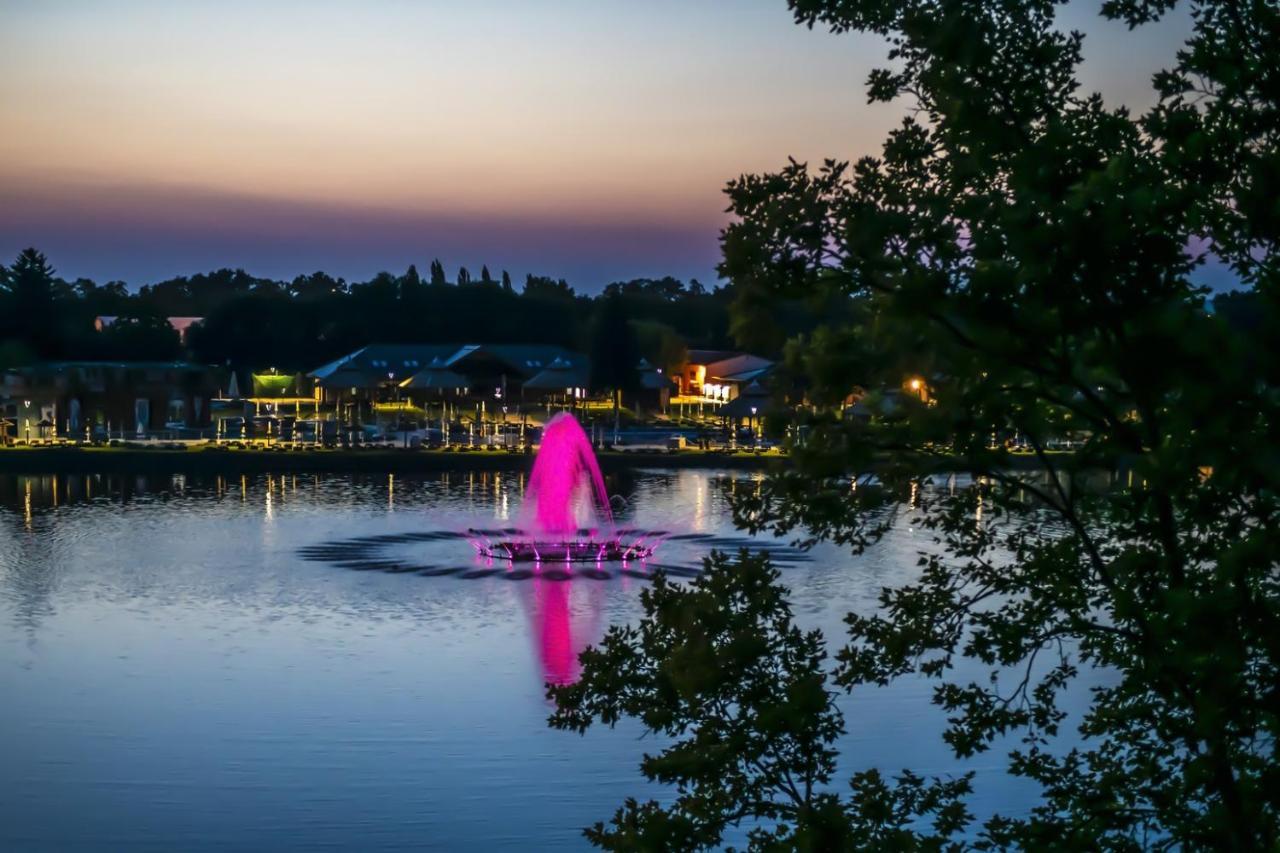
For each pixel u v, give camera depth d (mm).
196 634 46000
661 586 14414
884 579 56375
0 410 132625
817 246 11422
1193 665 10602
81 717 35438
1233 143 11203
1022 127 12516
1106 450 11414
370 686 39000
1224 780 11570
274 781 30547
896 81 13062
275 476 104812
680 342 197500
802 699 12445
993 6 12742
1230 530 11172
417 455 111250
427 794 29688
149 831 27344
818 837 11844
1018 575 14359
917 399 11305
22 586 54906
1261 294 10656
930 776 30266
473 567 59938
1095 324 10500
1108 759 14789
